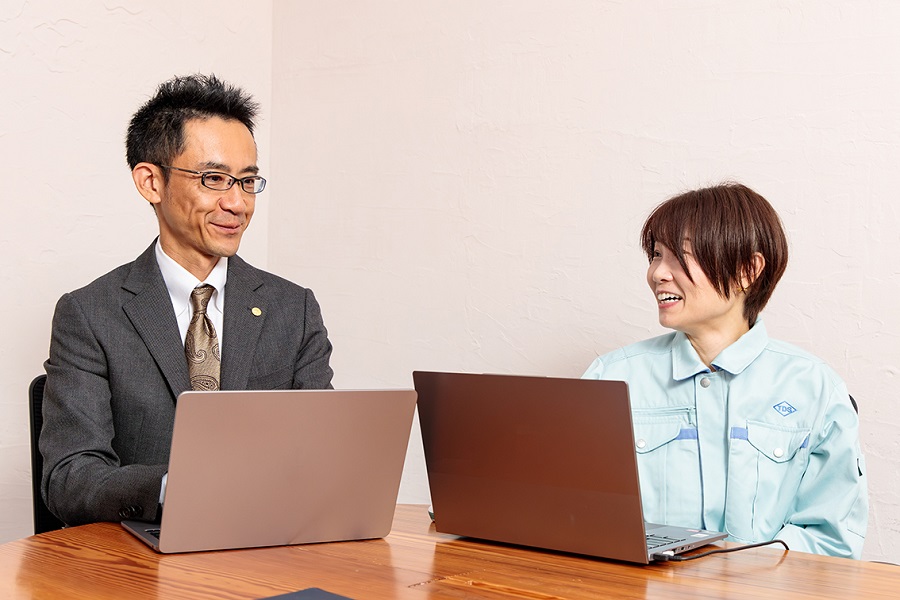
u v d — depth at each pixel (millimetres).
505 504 1387
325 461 1367
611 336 2559
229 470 1301
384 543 1418
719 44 2408
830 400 1784
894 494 2180
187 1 2963
